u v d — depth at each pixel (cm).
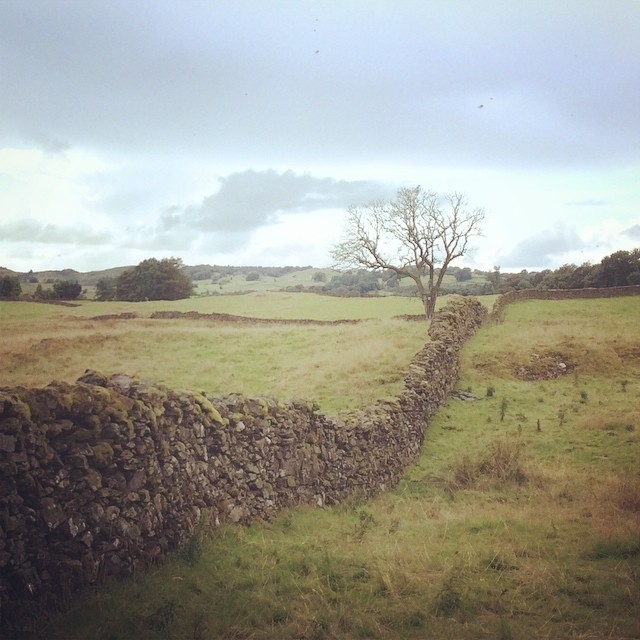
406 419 1658
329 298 6994
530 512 1092
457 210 5028
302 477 1117
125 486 684
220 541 807
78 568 598
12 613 524
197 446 850
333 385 2316
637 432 1762
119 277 7319
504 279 9631
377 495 1370
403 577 732
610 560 812
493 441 1766
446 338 2420
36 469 580
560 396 2316
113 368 2644
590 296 5231
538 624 620
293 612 624
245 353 3089
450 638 586
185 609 603
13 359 2803
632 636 589
